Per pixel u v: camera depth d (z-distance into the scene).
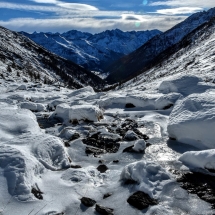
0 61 72.56
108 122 13.23
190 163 7.31
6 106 17.02
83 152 9.16
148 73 100.50
